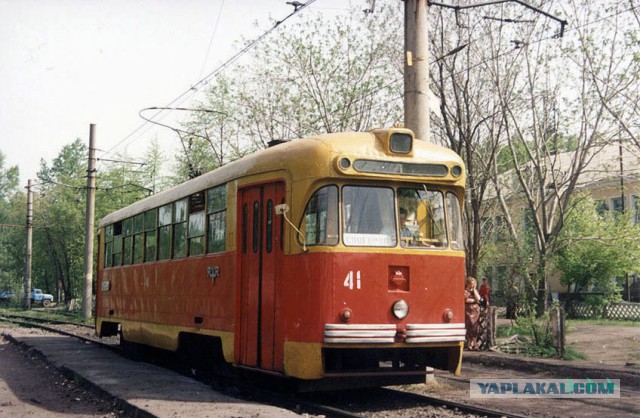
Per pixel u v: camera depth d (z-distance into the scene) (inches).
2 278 2952.8
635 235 1018.7
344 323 361.4
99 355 653.3
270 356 390.0
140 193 1831.9
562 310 594.9
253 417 326.3
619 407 389.7
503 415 347.6
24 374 564.4
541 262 668.1
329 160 372.2
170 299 537.0
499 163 1019.9
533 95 869.2
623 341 689.6
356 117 943.7
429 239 389.4
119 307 685.3
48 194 2529.5
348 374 368.5
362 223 374.3
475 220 903.7
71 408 407.8
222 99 1044.5
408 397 404.2
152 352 658.2
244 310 419.2
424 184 391.2
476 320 657.6
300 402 381.4
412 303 376.5
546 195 967.0
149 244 607.8
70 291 2300.7
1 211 3250.5
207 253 474.3
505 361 572.1
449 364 392.5
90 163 1379.2
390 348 388.5
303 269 371.6
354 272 366.6
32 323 1279.5
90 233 1370.6
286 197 385.7
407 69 490.9
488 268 981.8
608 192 1251.8
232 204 438.6
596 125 842.8
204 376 519.8
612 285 1085.8
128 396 394.6
